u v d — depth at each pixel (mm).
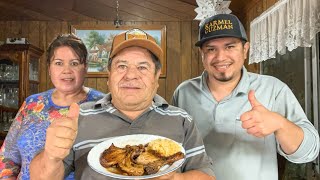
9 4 3619
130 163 881
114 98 1076
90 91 1492
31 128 1364
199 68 3932
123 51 1064
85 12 3779
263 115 1037
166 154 913
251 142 1314
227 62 1330
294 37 2031
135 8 3658
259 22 2770
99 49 3928
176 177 936
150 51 1078
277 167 1354
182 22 3936
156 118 1092
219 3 2770
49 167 874
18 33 3904
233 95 1361
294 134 1098
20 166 1422
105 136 1042
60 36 1449
